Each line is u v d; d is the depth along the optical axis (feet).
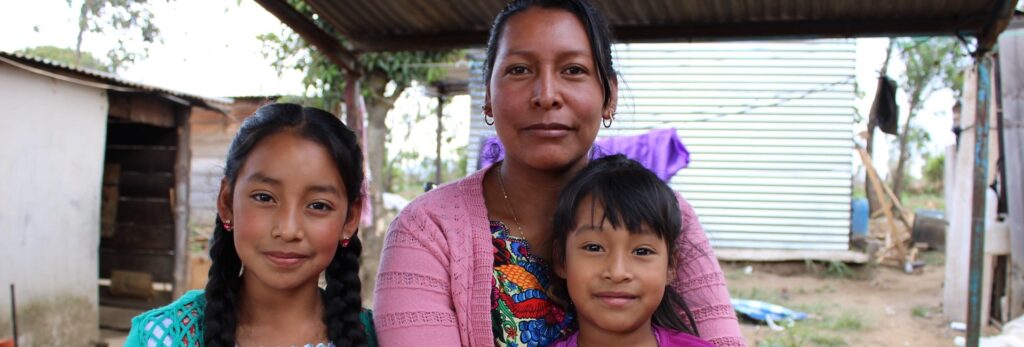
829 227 33.58
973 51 14.76
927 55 55.57
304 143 4.94
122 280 27.27
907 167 91.15
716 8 14.57
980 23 14.10
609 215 5.24
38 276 19.72
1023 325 17.43
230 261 5.26
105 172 27.27
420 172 74.64
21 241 19.19
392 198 41.68
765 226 34.04
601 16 5.60
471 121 32.89
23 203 19.22
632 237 5.30
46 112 19.77
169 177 26.61
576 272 5.35
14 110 18.83
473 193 5.66
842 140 33.42
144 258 27.02
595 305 5.31
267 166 4.85
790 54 33.50
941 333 23.26
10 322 18.92
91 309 21.42
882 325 24.48
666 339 5.51
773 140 33.81
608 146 20.86
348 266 5.64
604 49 5.44
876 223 51.65
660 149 21.01
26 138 19.21
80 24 29.60
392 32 16.51
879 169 89.81
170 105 25.96
